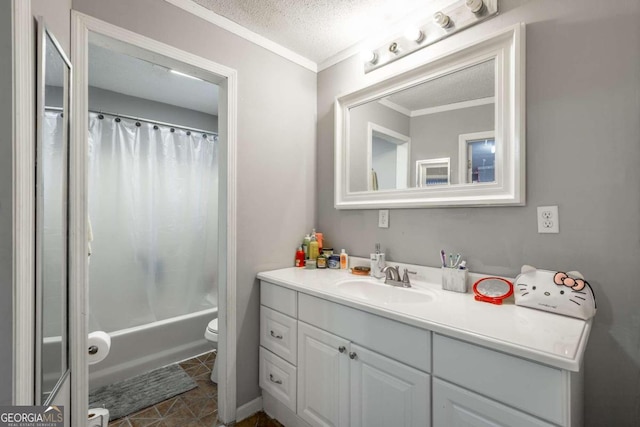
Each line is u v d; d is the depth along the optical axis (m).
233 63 1.71
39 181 0.79
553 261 1.19
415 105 1.62
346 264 1.93
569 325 0.96
